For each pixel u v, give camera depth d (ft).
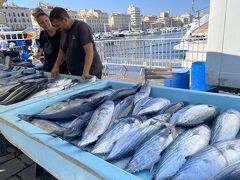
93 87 7.81
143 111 5.28
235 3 8.54
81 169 3.36
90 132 4.59
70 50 9.99
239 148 3.42
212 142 3.95
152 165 3.67
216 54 9.56
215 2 9.09
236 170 3.09
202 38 20.48
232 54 9.07
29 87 7.72
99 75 10.64
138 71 26.30
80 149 3.76
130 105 5.59
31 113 6.22
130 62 24.48
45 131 4.50
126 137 4.19
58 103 6.45
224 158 3.28
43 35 12.70
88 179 3.31
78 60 10.05
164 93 6.51
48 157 4.10
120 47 24.97
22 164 9.32
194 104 5.48
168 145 3.87
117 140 4.21
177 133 4.30
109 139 4.25
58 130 4.61
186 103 5.88
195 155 3.47
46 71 12.30
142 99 5.95
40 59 18.20
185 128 4.53
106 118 5.00
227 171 3.11
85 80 8.70
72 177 3.66
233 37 8.89
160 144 3.87
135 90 6.69
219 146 3.50
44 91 7.57
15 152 10.21
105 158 3.96
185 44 21.42
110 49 25.61
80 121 4.98
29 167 9.07
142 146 3.92
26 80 9.07
